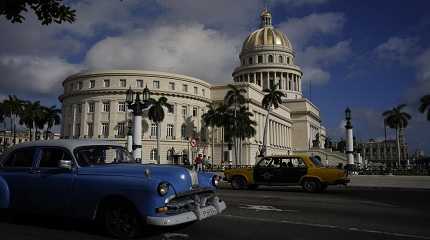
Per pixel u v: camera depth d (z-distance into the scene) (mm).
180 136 77125
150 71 75625
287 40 118375
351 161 30766
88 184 7297
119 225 7125
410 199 14633
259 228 8336
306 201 13383
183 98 78375
